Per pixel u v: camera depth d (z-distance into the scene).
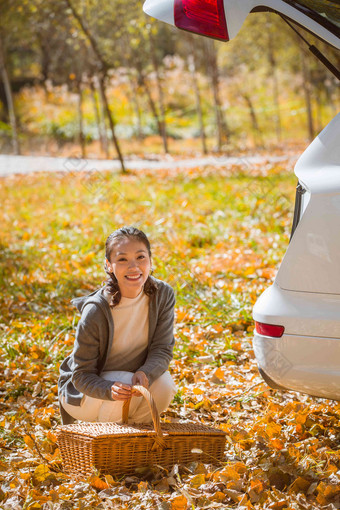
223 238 9.04
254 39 31.42
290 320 3.05
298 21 3.13
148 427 3.15
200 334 5.29
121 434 3.00
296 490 2.90
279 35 30.77
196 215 10.73
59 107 36.03
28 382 4.45
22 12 21.03
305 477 2.99
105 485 2.92
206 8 3.18
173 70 37.91
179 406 4.04
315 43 3.54
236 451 3.29
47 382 4.48
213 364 4.76
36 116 35.34
